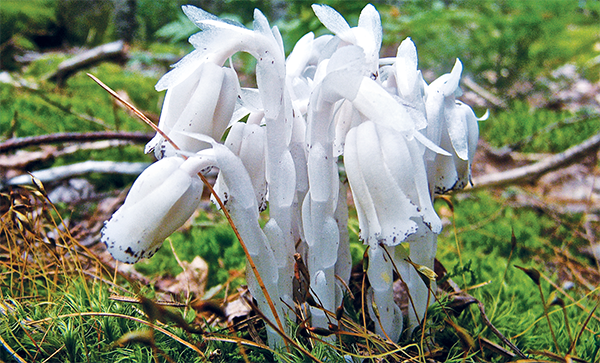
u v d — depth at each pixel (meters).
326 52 0.12
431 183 0.14
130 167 0.25
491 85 0.45
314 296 0.13
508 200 0.27
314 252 0.13
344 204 0.14
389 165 0.12
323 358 0.13
